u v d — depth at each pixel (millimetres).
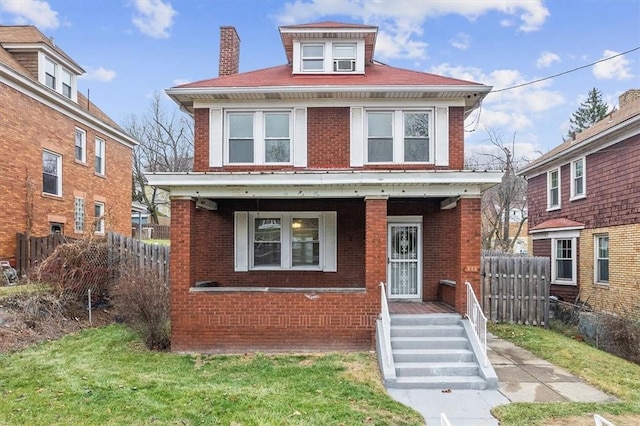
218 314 9641
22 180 14953
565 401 6996
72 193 17984
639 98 16703
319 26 12172
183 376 7805
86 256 12375
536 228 19297
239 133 11297
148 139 44406
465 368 8156
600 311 13227
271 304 9633
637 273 12992
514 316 13344
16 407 6109
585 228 16000
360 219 11859
